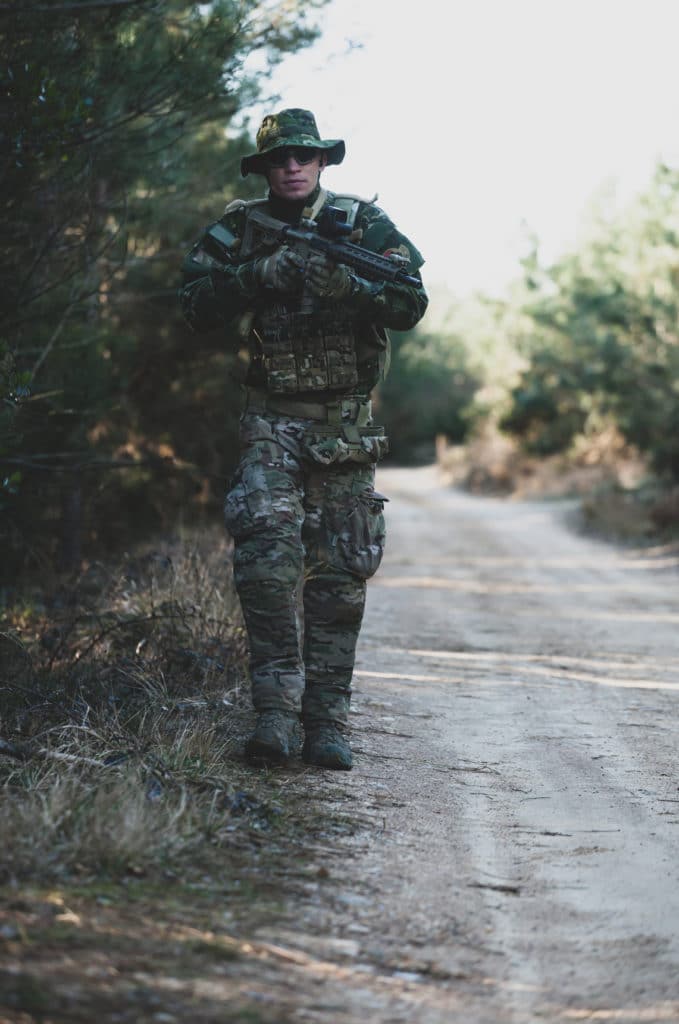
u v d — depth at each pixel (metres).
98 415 10.83
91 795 5.09
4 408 7.34
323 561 6.60
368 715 8.30
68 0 7.47
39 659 8.26
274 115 6.47
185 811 5.25
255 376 6.60
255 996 3.65
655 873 5.30
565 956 4.32
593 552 26.20
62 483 11.23
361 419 6.57
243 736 7.00
